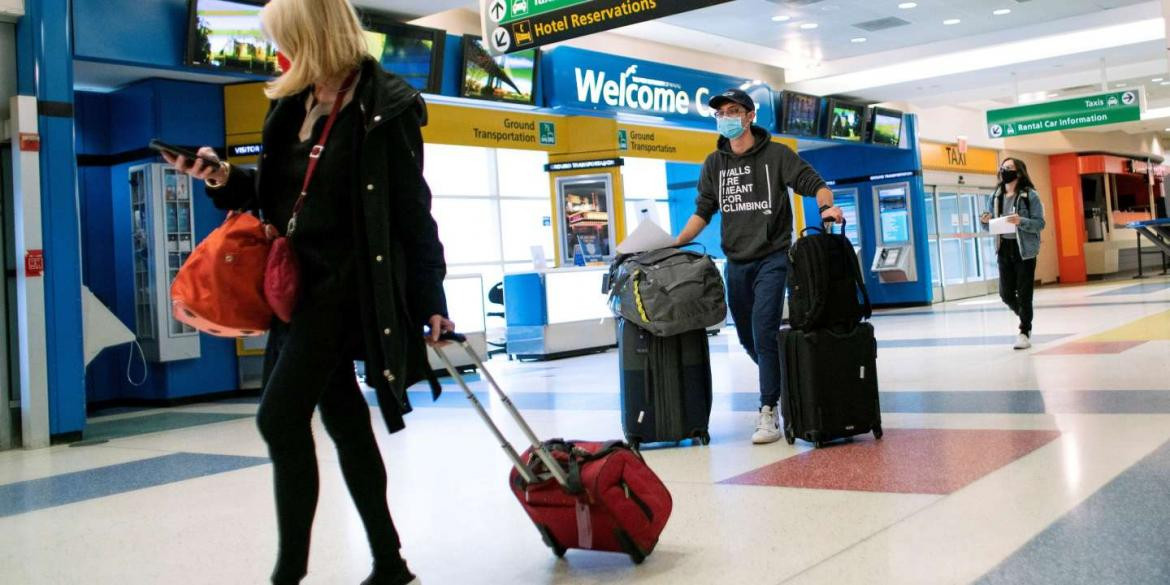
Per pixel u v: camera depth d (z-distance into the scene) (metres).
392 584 2.36
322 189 2.19
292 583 2.17
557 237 12.66
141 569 2.93
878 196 18.47
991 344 8.50
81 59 7.54
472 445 4.98
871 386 4.20
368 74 2.24
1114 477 3.13
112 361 9.34
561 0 6.90
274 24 2.20
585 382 8.17
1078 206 24.48
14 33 6.43
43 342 6.36
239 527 3.45
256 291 2.14
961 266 20.06
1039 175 24.16
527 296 11.75
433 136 10.41
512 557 2.76
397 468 4.42
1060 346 7.75
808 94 15.60
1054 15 12.62
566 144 12.41
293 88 2.18
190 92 9.08
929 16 12.27
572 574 2.55
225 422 7.21
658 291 4.36
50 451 6.15
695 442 4.56
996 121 17.08
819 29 12.71
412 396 8.11
